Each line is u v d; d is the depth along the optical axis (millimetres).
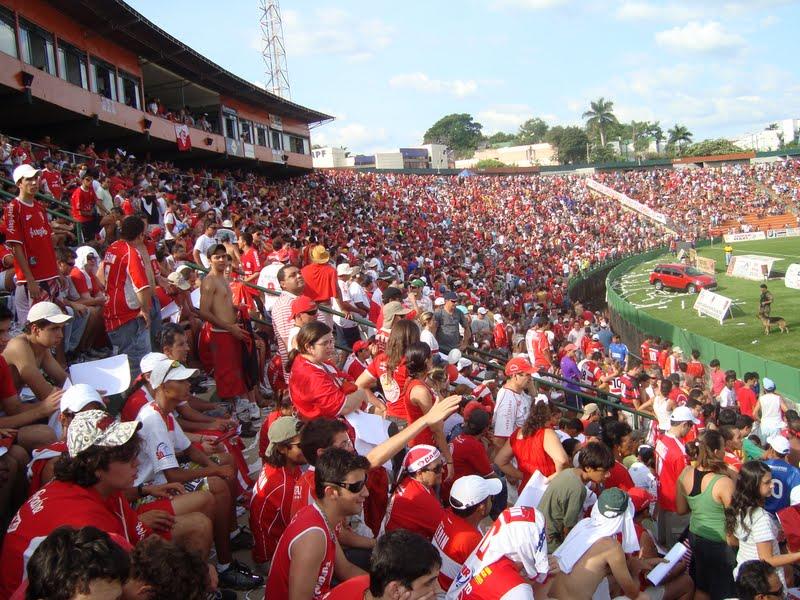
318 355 5621
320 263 9875
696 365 18062
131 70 30516
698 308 32031
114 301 7457
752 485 5766
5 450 4645
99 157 24516
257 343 9273
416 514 4922
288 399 5766
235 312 8109
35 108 23859
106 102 27375
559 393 13297
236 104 41875
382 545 3293
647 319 28312
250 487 6426
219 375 7945
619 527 4891
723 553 6012
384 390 6301
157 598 3062
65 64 24812
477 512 4754
